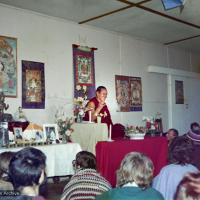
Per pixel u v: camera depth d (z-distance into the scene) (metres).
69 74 6.52
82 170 2.59
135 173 1.99
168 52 9.00
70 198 2.44
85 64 6.82
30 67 5.91
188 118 9.55
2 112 4.77
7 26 5.66
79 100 6.00
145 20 6.63
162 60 8.77
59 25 6.42
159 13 6.21
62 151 4.60
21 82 5.78
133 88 7.88
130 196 1.77
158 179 2.50
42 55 6.11
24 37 5.88
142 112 8.08
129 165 2.01
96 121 5.23
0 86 5.51
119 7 5.86
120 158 3.97
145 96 8.21
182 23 6.87
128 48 7.83
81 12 6.09
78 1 5.55
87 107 5.41
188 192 1.27
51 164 4.46
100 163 3.82
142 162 2.02
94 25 6.91
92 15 6.27
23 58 5.84
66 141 4.93
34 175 1.59
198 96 10.00
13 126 4.66
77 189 2.45
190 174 1.34
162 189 2.45
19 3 5.62
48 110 6.14
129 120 7.71
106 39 7.32
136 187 1.87
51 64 6.25
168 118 8.88
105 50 7.28
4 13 5.64
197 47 9.21
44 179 1.77
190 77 9.71
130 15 6.30
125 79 7.69
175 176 2.43
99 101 5.42
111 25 6.94
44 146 4.44
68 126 4.97
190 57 9.77
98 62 7.11
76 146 4.75
